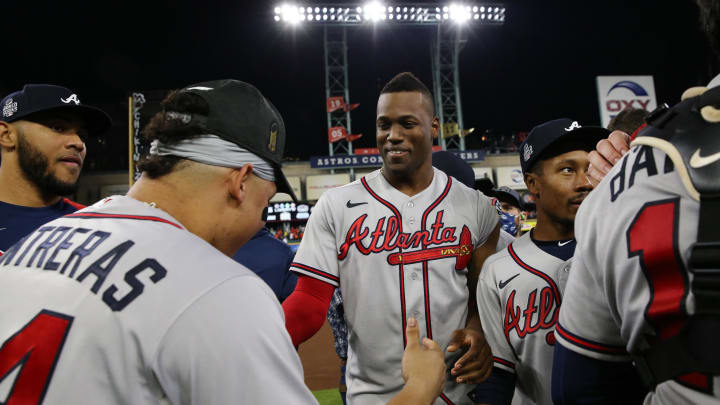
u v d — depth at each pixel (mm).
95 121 2193
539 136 1636
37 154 1983
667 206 671
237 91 937
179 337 700
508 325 1645
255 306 767
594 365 884
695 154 656
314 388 4555
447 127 18438
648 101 18156
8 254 873
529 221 12766
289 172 17594
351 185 1915
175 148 886
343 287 1789
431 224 1781
